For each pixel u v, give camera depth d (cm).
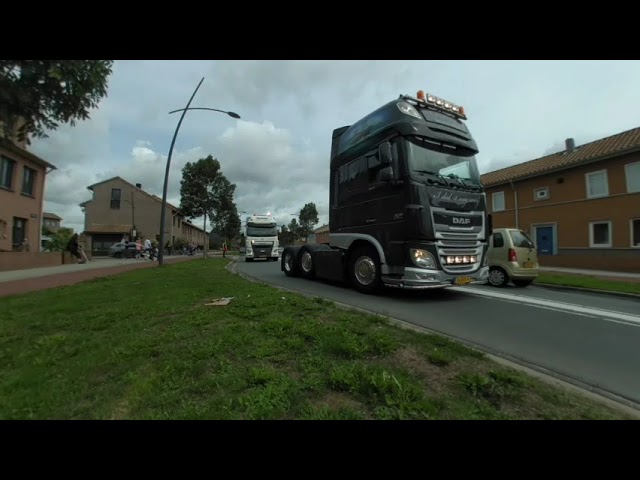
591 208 1738
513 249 962
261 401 242
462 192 689
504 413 240
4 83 328
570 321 547
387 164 666
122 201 4669
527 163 2342
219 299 634
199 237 7675
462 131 737
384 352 346
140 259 2825
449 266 648
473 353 352
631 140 1642
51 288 908
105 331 441
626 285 962
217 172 3700
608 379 325
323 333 394
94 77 355
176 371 297
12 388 274
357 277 786
